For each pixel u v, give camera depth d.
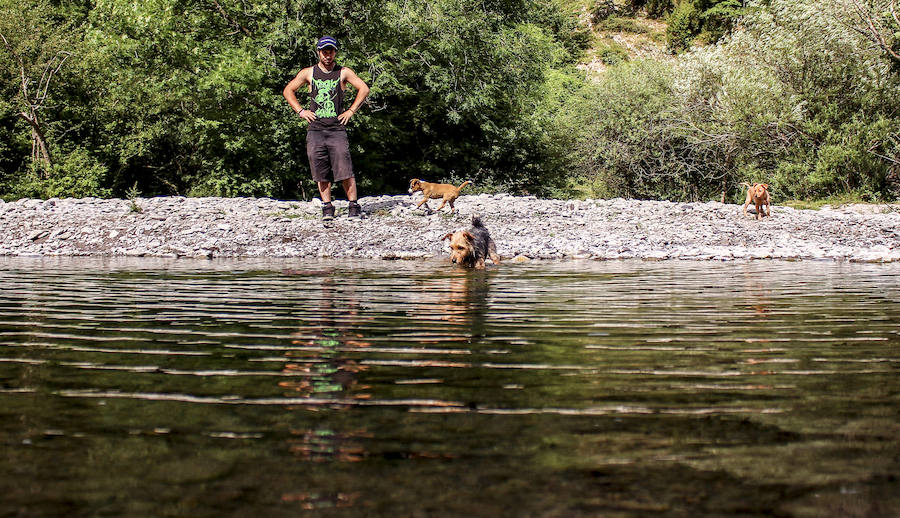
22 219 11.62
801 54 21.47
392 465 1.62
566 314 4.20
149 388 2.38
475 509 1.38
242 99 20.50
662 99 25.55
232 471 1.58
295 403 2.18
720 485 1.50
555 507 1.39
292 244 10.10
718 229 11.62
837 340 3.31
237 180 21.30
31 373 2.62
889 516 1.34
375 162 24.03
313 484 1.51
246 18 21.16
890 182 20.23
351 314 4.21
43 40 22.89
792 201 19.77
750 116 21.94
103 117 23.53
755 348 3.11
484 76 23.75
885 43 20.16
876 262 8.52
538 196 27.75
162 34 20.03
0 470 1.59
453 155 25.52
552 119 27.86
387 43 21.75
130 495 1.45
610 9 67.88
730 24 59.03
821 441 1.79
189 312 4.31
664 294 5.21
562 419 1.99
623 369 2.67
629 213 13.17
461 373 2.60
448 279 6.38
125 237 10.61
